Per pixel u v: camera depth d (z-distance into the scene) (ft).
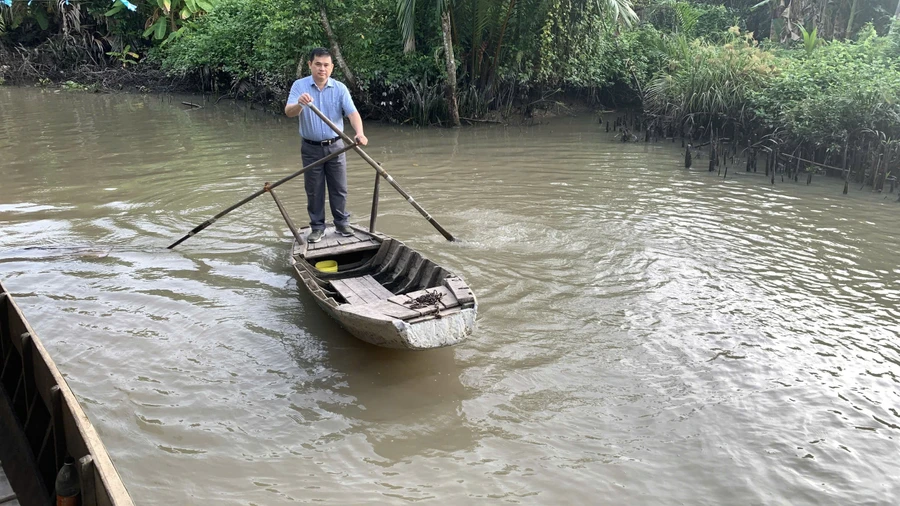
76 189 31.01
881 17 56.03
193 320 18.39
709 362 16.33
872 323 18.28
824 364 16.25
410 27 45.65
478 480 12.50
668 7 63.67
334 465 12.90
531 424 14.12
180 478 12.41
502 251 23.58
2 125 47.67
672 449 13.29
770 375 15.78
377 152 40.22
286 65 52.08
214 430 13.80
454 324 15.37
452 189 31.71
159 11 70.23
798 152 36.58
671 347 17.03
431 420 14.26
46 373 10.25
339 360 16.57
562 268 22.07
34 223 26.07
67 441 9.66
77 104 58.59
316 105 21.81
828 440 13.52
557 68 51.85
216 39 60.85
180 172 34.47
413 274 19.49
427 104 48.70
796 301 19.60
